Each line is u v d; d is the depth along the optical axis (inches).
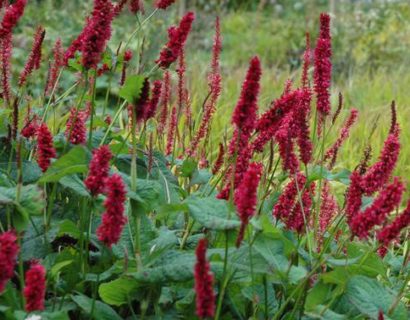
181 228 130.6
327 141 243.1
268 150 183.5
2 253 85.9
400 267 135.9
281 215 117.2
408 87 330.6
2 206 116.7
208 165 153.6
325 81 122.1
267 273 104.0
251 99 97.6
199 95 288.5
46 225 112.6
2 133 131.0
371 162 237.1
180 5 456.4
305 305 108.8
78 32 365.4
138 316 109.5
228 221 97.0
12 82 303.6
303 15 553.6
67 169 102.9
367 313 106.2
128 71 237.8
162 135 160.6
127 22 384.2
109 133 135.4
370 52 420.2
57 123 181.6
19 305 103.8
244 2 605.3
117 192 93.0
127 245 113.3
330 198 146.3
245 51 479.2
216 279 104.4
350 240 112.6
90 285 114.2
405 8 468.1
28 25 372.2
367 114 283.9
